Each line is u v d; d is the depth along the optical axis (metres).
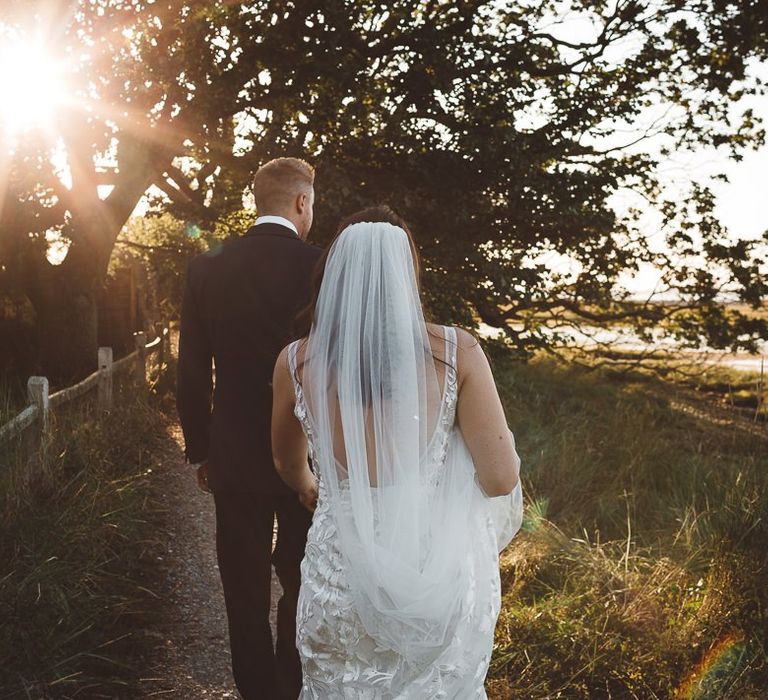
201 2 8.05
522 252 9.28
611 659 3.23
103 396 7.15
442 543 1.73
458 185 8.63
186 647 3.43
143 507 4.91
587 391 11.49
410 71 9.09
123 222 10.61
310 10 8.34
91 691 2.95
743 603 3.41
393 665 1.72
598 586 3.81
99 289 10.85
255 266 2.65
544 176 8.67
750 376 15.47
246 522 2.67
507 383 10.32
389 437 1.72
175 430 7.79
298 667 2.74
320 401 1.80
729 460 6.65
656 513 5.12
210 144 9.12
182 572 4.25
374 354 1.75
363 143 8.71
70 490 4.43
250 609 2.70
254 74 8.75
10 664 2.84
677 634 3.36
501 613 3.61
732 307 10.44
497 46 9.15
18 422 4.48
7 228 10.05
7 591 3.11
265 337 2.62
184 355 2.74
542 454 6.12
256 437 2.62
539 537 4.44
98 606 3.43
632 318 10.56
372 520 1.72
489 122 8.73
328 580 1.76
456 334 1.81
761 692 2.96
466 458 1.78
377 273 1.79
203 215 10.65
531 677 3.18
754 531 3.79
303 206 2.80
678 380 13.55
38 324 10.77
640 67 9.73
